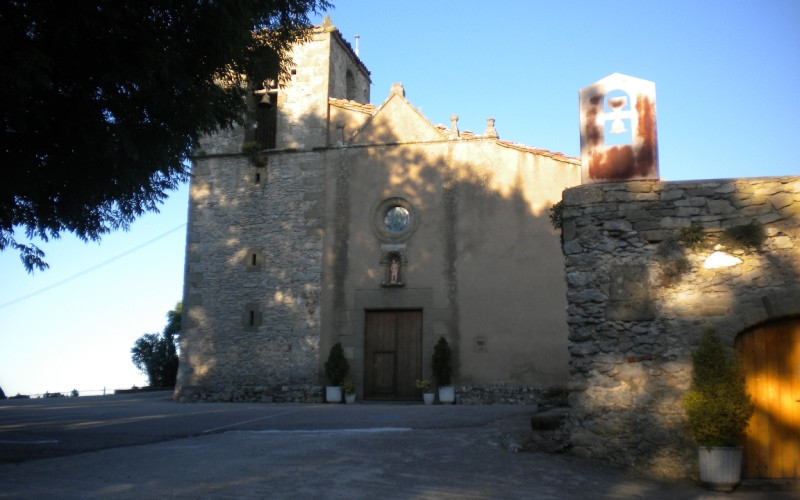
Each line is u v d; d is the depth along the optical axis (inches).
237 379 759.7
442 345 716.7
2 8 325.7
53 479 276.5
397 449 345.1
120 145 359.9
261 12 418.6
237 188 808.3
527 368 703.7
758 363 337.1
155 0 347.9
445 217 752.3
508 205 741.3
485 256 735.7
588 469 326.3
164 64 347.9
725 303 339.3
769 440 329.7
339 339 748.6
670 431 333.1
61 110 357.1
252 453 336.2
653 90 371.6
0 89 312.0
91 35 342.3
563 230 371.6
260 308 771.4
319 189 788.0
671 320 344.2
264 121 842.8
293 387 742.5
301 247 778.2
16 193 367.2
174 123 392.2
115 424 478.3
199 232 804.6
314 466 304.7
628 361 345.1
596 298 354.3
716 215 349.4
